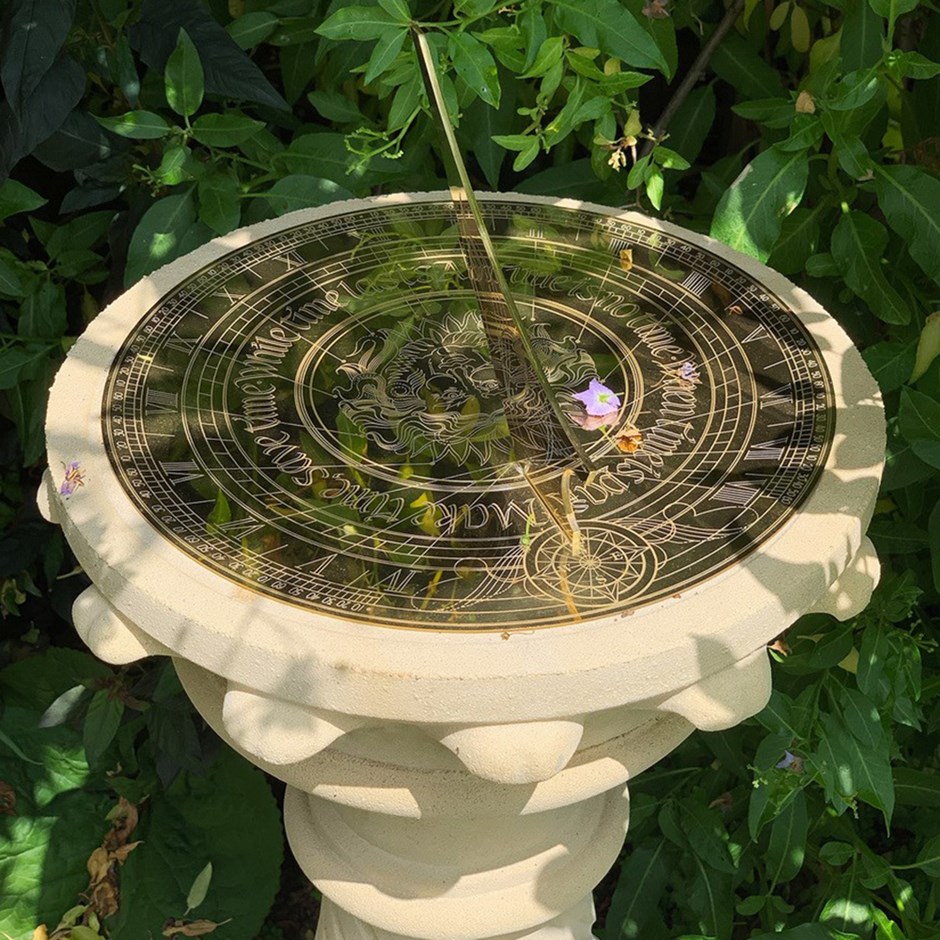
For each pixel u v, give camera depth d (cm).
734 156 93
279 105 82
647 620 50
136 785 100
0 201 84
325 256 74
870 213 91
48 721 91
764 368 65
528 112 76
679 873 97
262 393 63
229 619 50
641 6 82
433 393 64
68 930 95
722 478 58
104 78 91
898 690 82
